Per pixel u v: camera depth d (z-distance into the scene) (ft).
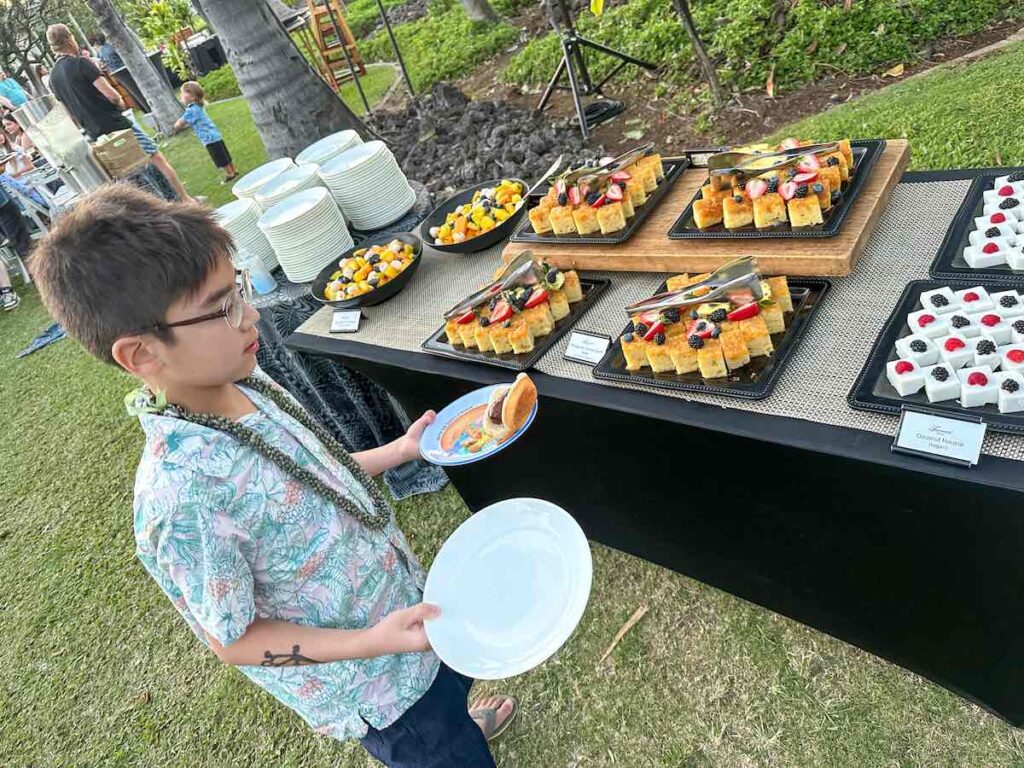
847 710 6.10
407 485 10.30
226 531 3.46
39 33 65.62
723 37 16.51
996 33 13.55
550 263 7.00
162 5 58.54
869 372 4.43
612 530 7.47
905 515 4.32
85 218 3.09
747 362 4.97
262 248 9.63
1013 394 3.74
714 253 5.80
